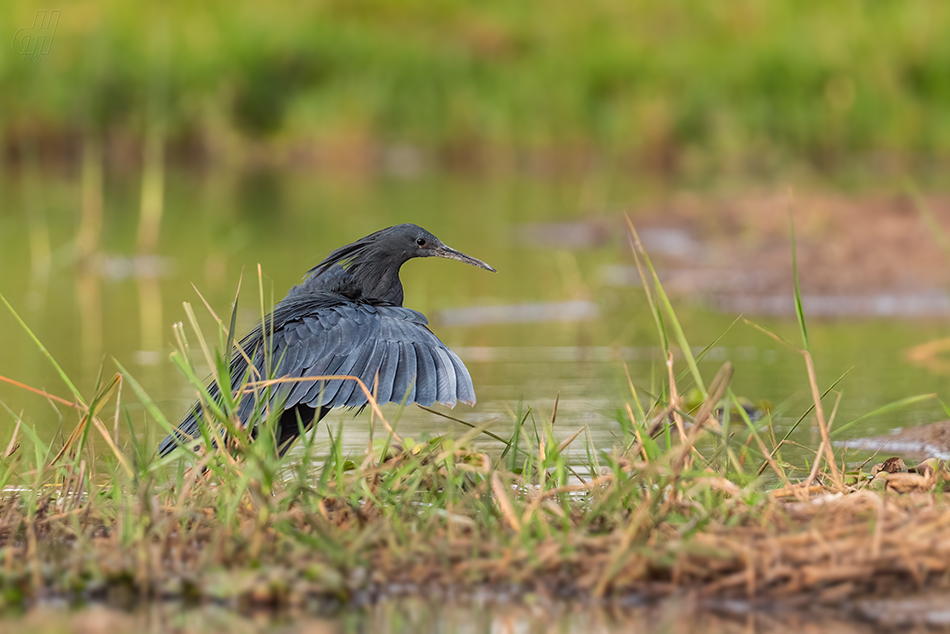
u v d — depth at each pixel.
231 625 5.59
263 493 6.37
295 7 40.88
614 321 15.12
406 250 9.30
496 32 40.41
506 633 5.53
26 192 27.16
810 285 16.77
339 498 6.77
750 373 12.05
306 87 38.03
